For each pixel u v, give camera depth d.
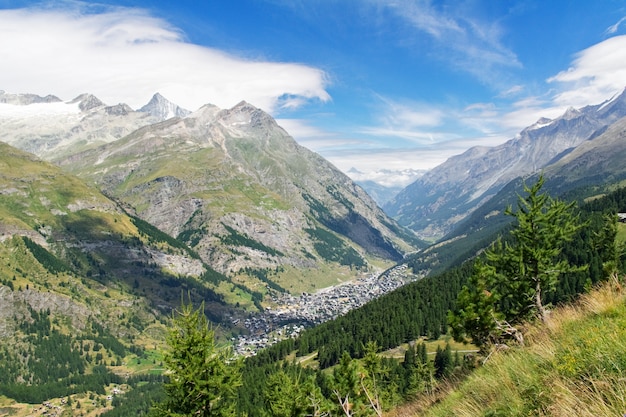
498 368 11.53
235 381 39.06
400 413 16.64
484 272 31.14
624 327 9.28
